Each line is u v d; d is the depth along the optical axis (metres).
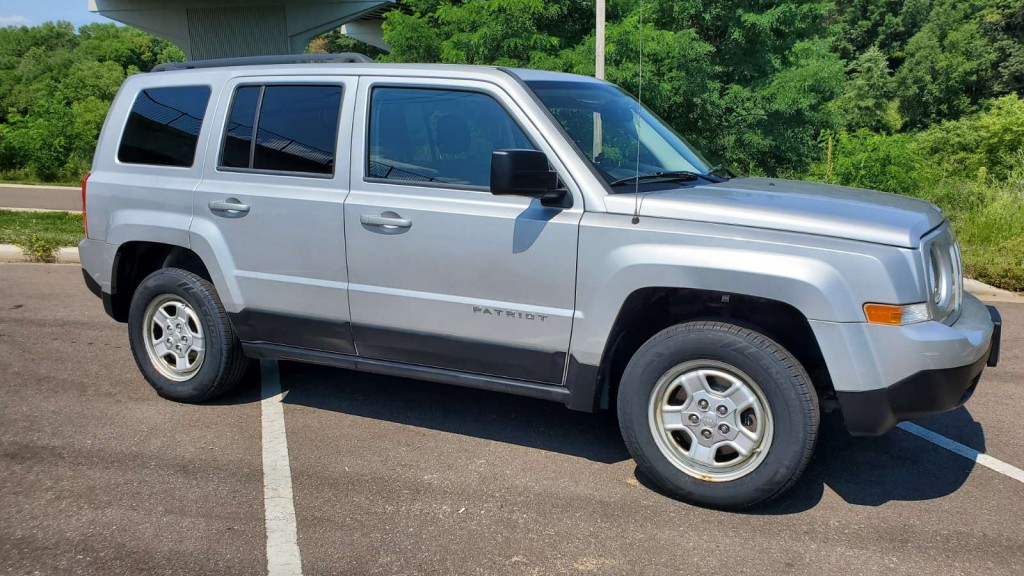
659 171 4.21
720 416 3.59
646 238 3.61
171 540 3.36
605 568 3.18
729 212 3.54
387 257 4.15
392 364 4.34
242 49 30.16
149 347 5.00
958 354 3.34
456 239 3.97
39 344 6.25
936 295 3.49
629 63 12.28
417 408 4.95
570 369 3.87
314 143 4.41
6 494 3.75
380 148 4.24
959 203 11.03
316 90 4.45
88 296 7.95
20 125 24.78
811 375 3.82
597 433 4.58
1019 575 3.12
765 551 3.30
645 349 3.69
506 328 3.95
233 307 4.64
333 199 4.27
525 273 3.85
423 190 4.11
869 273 3.30
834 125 16.67
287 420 4.73
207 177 4.70
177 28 29.91
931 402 3.35
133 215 4.88
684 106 14.36
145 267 5.30
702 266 3.47
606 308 3.69
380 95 4.28
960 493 3.85
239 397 5.11
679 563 3.21
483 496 3.79
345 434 4.53
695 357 3.57
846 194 4.08
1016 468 4.14
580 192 3.78
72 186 22.03
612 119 4.34
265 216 4.46
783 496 3.82
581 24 14.43
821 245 3.37
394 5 29.70
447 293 4.05
